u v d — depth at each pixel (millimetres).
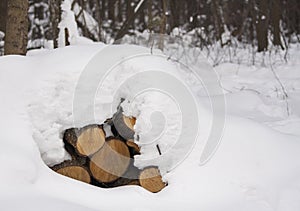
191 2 15453
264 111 4668
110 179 2977
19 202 2307
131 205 2562
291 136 3369
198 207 2609
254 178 2844
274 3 11312
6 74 2982
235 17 15008
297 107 4910
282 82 6316
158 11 13016
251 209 2625
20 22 3977
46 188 2525
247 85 6246
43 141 2803
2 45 6965
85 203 2508
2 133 2670
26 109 2820
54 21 5059
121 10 16672
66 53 3141
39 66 3064
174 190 2734
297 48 10531
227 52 10164
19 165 2504
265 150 3045
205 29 13117
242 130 3150
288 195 2742
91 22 8406
